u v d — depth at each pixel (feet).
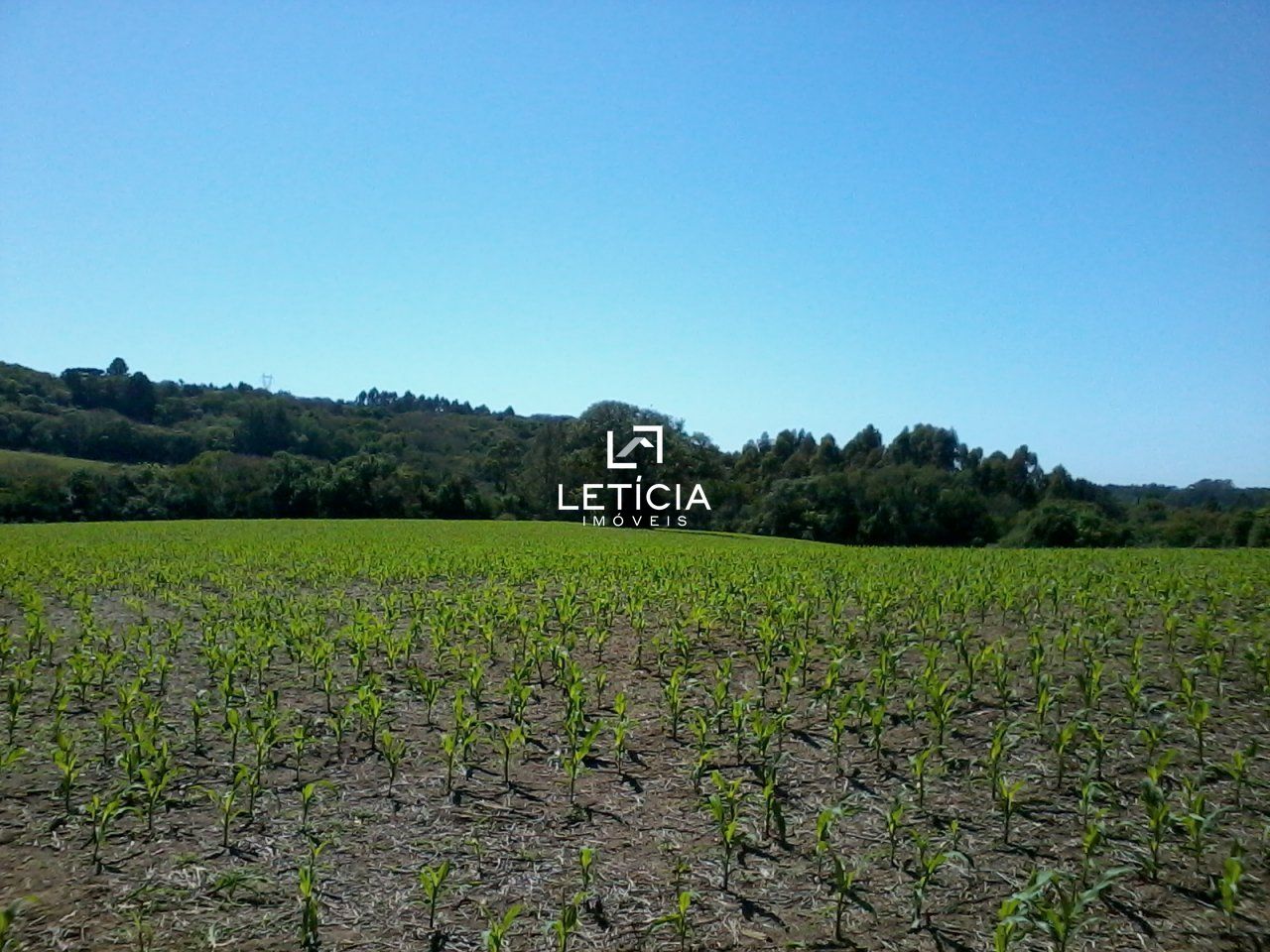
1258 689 27.17
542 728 26.94
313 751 25.17
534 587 55.77
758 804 21.09
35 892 17.24
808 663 32.12
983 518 202.18
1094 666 25.86
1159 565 60.29
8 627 38.75
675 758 24.34
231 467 213.46
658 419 223.10
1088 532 165.99
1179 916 15.81
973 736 24.61
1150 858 17.72
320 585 59.72
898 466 225.15
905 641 34.60
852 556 78.79
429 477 230.07
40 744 25.55
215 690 31.27
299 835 19.83
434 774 23.40
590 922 16.33
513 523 181.98
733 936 15.84
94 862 18.49
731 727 26.58
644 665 34.06
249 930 16.06
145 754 22.48
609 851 19.07
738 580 52.08
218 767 23.93
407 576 64.18
